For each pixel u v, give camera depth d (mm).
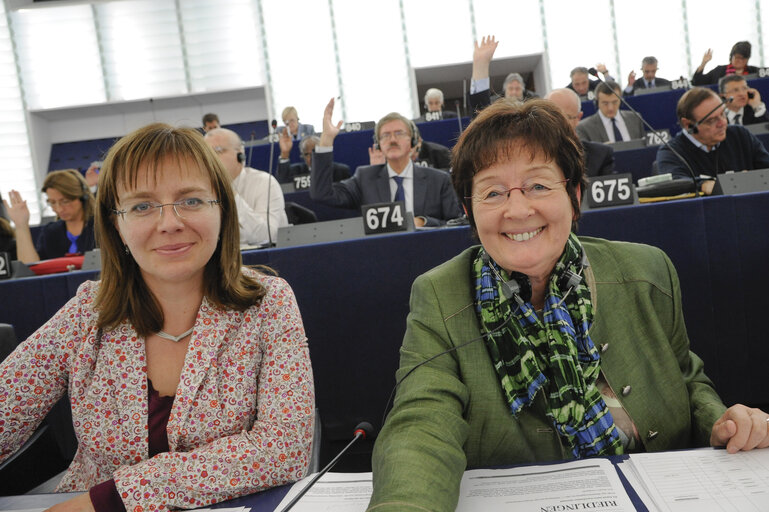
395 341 1674
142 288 942
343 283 1682
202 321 926
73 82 8961
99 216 926
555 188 832
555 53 8422
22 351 928
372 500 686
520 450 849
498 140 826
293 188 4406
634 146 3998
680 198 2094
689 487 693
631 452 872
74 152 9375
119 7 8828
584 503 687
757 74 5906
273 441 866
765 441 774
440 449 735
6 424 925
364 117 8742
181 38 8875
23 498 879
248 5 8758
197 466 824
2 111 8914
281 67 8750
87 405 906
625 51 8352
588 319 869
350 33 8648
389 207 2061
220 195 932
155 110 9352
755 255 1605
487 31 8516
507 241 846
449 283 913
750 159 3270
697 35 8266
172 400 917
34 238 4082
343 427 1681
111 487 812
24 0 8820
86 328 929
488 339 866
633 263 924
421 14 8570
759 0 8141
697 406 894
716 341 1615
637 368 878
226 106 9297
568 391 829
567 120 857
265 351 943
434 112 5531
